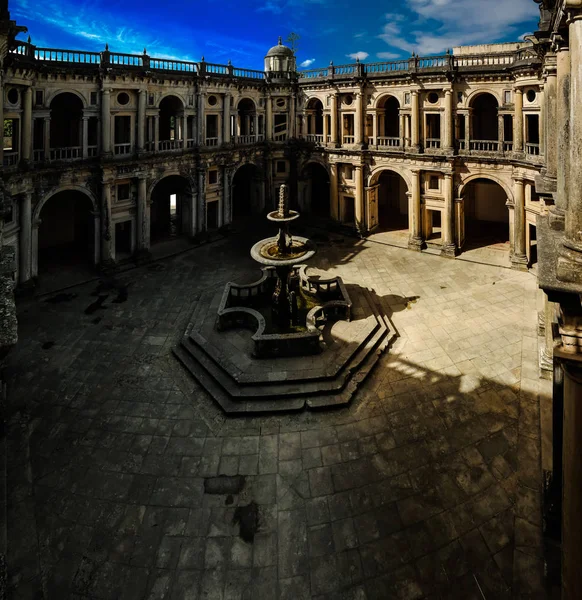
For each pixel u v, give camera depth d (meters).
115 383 20.72
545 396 18.95
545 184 15.88
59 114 36.91
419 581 11.98
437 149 36.75
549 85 15.92
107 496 14.76
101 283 32.41
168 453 16.61
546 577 11.57
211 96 40.34
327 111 43.66
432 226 43.72
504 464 15.70
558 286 7.64
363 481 15.23
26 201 28.62
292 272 30.98
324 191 53.69
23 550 12.70
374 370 21.52
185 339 23.69
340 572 12.30
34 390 20.09
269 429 17.81
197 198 40.47
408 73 36.28
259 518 13.96
